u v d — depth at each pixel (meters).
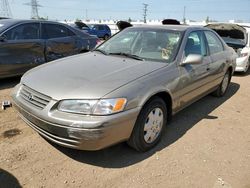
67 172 2.91
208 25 9.44
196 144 3.69
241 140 3.91
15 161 3.03
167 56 3.79
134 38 4.27
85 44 7.43
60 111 2.80
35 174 2.84
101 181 2.81
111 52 4.18
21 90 3.30
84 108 2.74
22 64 5.99
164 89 3.37
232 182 2.95
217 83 5.33
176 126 4.22
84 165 3.05
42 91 2.96
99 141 2.74
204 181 2.93
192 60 3.73
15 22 6.04
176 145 3.61
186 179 2.93
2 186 2.64
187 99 4.09
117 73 3.23
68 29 7.11
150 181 2.86
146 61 3.71
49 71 3.39
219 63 5.07
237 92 6.49
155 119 3.40
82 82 2.99
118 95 2.83
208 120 4.55
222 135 4.02
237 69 8.45
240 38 9.01
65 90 2.88
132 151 3.39
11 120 4.05
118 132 2.84
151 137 3.39
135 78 3.14
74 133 2.71
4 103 4.55
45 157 3.14
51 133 2.90
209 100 5.65
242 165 3.27
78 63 3.64
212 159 3.35
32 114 2.97
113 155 3.28
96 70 3.32
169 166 3.13
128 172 2.98
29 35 6.16
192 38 4.28
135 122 3.00
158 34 4.19
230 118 4.71
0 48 5.56
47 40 6.46
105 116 2.72
